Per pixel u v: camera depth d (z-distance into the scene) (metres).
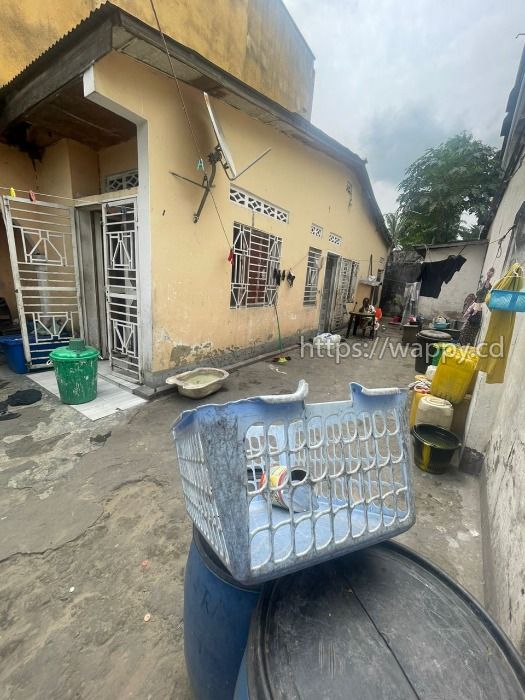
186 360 4.35
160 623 1.43
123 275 4.51
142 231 3.56
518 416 1.76
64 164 4.40
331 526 0.86
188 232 3.95
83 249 4.55
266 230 5.41
